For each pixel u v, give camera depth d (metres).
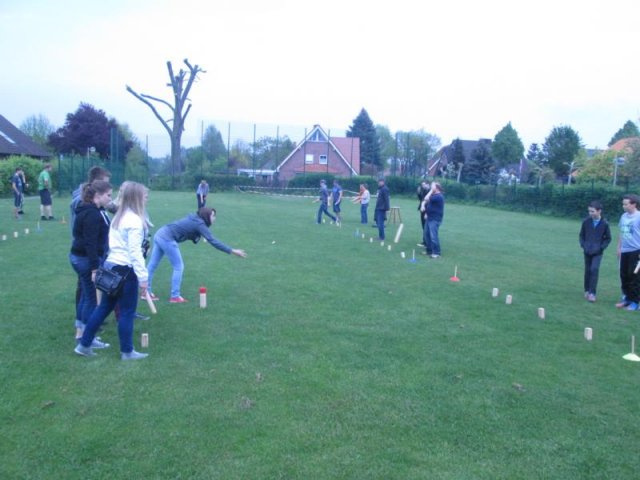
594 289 9.12
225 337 6.46
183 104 43.62
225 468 3.76
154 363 5.57
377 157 75.69
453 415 4.65
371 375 5.44
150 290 8.16
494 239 18.00
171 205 26.34
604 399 5.09
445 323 7.39
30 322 6.79
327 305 8.10
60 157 30.25
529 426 4.52
